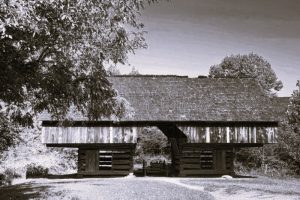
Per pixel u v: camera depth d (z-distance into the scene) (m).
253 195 17.77
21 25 10.84
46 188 22.81
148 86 36.22
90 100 16.58
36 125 35.00
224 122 33.62
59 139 32.66
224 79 37.94
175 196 17.88
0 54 12.64
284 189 20.25
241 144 34.97
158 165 38.75
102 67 15.37
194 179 30.22
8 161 32.09
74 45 13.70
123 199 17.20
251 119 33.38
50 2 11.42
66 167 39.31
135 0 13.69
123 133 33.09
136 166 48.25
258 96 35.91
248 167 42.06
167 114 33.25
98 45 14.03
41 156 35.09
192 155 34.38
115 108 16.98
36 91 16.09
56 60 14.19
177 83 36.91
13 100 14.98
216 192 19.97
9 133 23.70
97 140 32.88
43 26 11.77
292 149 38.47
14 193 21.03
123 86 35.94
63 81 15.25
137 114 33.00
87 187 22.59
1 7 10.07
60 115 17.94
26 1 10.80
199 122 33.47
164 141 54.62
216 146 34.62
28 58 13.70
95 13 12.85
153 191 19.92
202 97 35.38
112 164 34.12
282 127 39.47
